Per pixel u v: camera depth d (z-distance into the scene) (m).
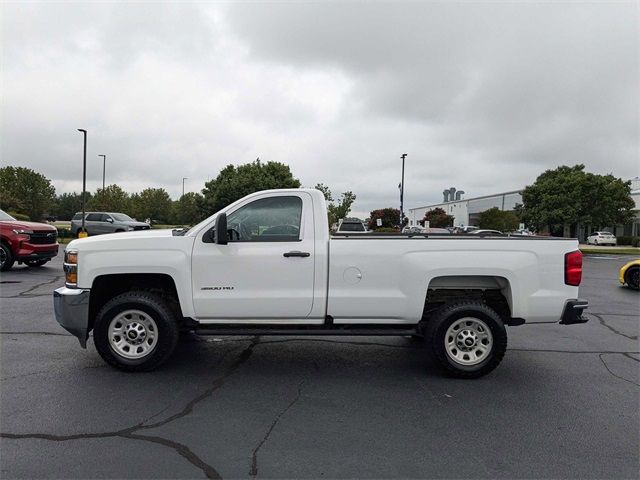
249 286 5.07
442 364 5.08
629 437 3.77
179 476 3.11
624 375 5.34
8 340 6.39
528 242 5.12
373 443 3.61
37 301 9.18
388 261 5.07
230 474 3.14
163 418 4.00
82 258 5.05
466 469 3.25
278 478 3.11
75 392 4.57
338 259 5.06
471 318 5.07
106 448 3.47
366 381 5.03
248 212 5.23
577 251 5.17
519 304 5.10
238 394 4.59
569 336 7.27
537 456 3.45
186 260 5.05
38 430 3.75
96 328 5.04
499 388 4.86
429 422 4.00
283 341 6.61
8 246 13.34
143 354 5.11
